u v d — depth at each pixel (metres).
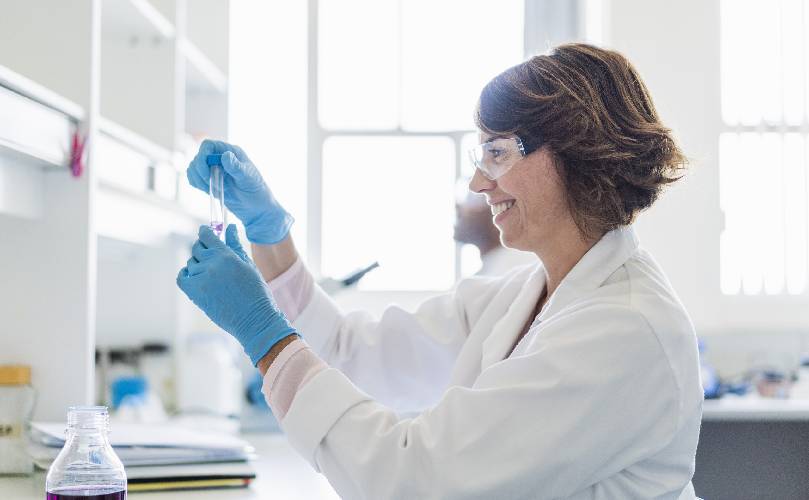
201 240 1.52
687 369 1.33
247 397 3.02
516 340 1.56
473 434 1.26
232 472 1.72
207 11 3.82
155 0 3.20
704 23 4.80
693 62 4.80
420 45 4.61
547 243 1.47
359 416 1.32
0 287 1.98
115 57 3.19
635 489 1.34
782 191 4.80
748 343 4.52
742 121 4.80
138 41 3.20
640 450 1.30
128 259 3.54
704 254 4.80
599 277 1.41
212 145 1.68
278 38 4.58
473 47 4.60
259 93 4.57
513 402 1.26
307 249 4.57
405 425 1.31
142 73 3.19
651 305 1.33
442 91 4.61
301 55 4.59
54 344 1.98
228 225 1.58
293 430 1.34
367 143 4.61
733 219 4.80
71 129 1.97
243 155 1.73
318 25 4.57
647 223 4.80
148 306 3.55
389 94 4.61
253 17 4.57
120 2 2.76
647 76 4.78
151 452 1.73
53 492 1.22
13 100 1.68
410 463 1.26
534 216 1.44
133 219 2.90
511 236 1.48
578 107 1.39
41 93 1.75
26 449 1.78
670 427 1.31
